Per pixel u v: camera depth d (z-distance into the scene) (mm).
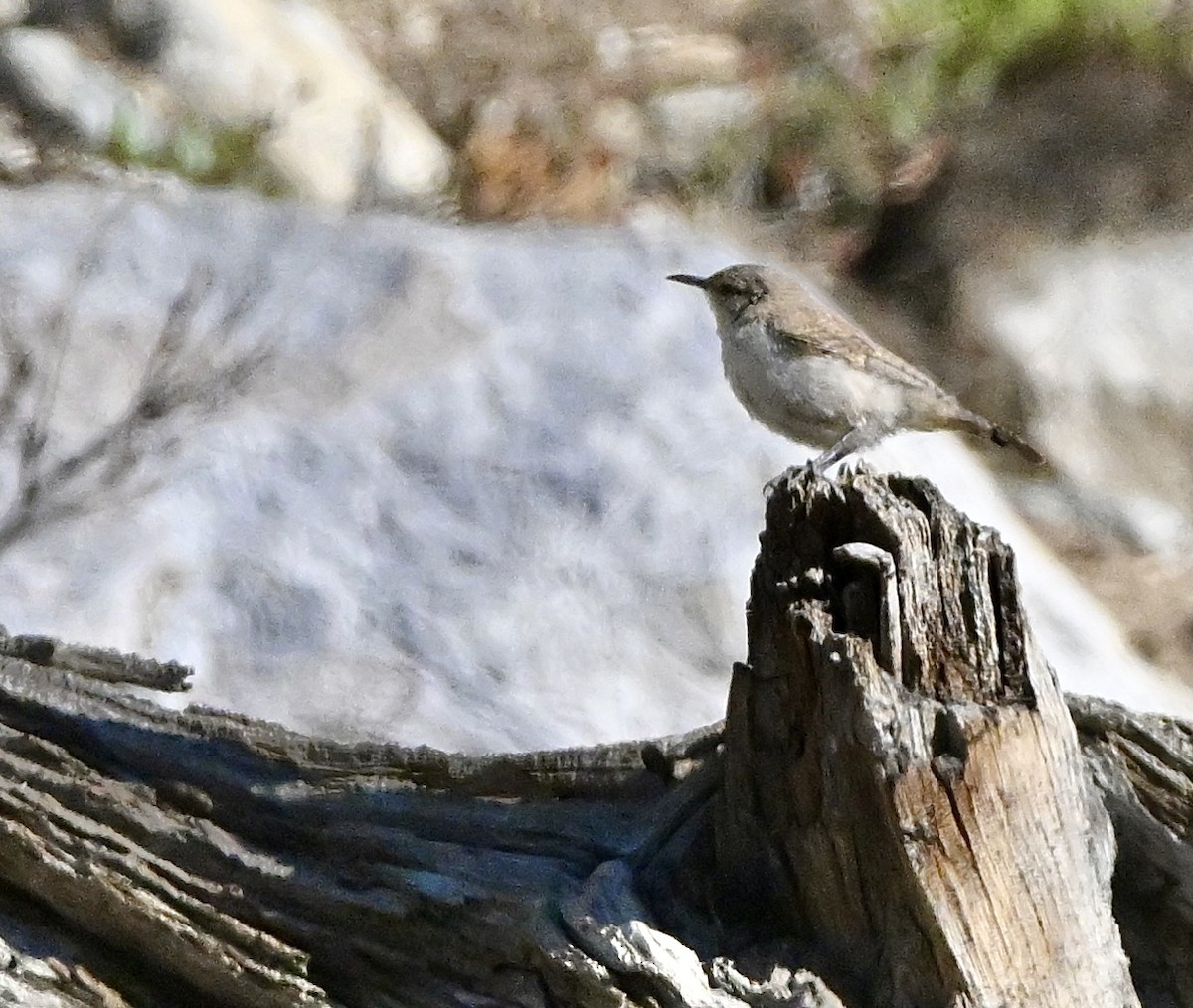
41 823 7309
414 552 11828
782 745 6449
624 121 20328
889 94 20594
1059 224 19609
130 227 14219
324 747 7656
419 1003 6895
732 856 6758
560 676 11094
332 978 7031
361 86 19047
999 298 19094
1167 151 19797
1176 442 18406
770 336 9547
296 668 10898
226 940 7070
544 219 18328
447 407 12875
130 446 11531
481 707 10820
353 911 6980
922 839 6180
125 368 12664
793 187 20000
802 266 19219
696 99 20672
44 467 11594
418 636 11203
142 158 16969
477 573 11805
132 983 7270
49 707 7773
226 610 11148
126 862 7215
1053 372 18562
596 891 6738
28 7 18000
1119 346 18812
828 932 6617
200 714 7805
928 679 6258
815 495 6367
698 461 12734
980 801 6176
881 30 21438
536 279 14312
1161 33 20281
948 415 9578
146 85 17672
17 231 13922
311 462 12273
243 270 14055
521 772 7492
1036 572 13594
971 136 20141
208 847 7273
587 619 11539
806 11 22125
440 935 6887
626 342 13688
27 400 12062
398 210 17609
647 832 7047
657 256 14812
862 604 6270
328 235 14695
